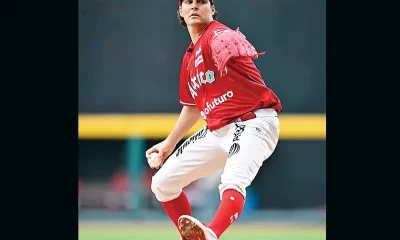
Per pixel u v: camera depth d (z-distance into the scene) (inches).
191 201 1708.9
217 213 690.2
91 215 1745.8
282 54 1788.9
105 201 1796.3
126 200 1777.8
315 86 1784.0
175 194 784.3
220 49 704.4
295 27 1787.6
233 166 710.5
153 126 1781.5
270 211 1800.0
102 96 1796.3
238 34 721.6
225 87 737.0
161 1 1791.3
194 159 764.0
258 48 1788.9
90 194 1803.6
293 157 1829.5
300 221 1652.3
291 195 1831.9
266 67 1793.8
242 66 736.3
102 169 1834.4
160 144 814.5
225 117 741.3
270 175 1831.9
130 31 1795.0
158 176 775.7
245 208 1766.7
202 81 746.8
